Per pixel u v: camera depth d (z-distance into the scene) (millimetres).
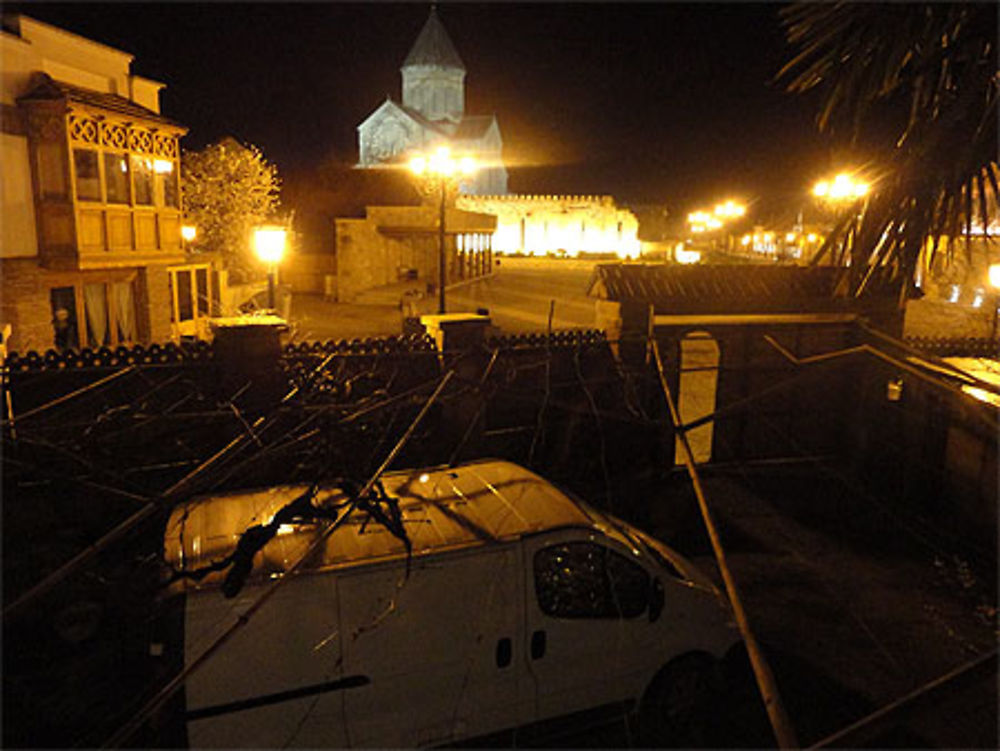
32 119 13008
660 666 4891
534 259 42938
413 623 4207
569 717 4648
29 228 13148
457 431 8109
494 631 4391
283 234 9742
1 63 12414
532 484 5387
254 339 7320
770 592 6887
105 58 15305
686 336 9555
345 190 32906
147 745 3822
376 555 4254
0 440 4457
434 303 25891
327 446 5547
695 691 5078
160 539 6098
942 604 6684
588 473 9094
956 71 3338
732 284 9531
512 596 4441
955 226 3133
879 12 3221
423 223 30000
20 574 5512
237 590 3793
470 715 4359
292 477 7148
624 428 9250
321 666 4020
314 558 4191
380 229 28953
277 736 3945
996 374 7816
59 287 14031
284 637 3961
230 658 3865
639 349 9156
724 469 9836
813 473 9812
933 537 8062
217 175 25469
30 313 13211
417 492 5152
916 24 3172
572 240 49625
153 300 16219
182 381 7320
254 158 26188
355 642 4086
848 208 3414
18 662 4277
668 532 8227
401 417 8016
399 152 54062
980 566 7395
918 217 3166
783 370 9773
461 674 4320
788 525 8383
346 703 4070
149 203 15688
